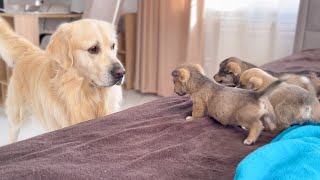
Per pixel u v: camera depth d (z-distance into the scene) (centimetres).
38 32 306
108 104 158
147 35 353
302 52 242
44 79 155
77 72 148
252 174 61
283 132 85
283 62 200
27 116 185
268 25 300
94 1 310
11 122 190
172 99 127
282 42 301
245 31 310
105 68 150
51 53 150
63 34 150
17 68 178
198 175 70
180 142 87
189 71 101
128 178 67
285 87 92
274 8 295
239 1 307
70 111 146
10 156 78
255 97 89
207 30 330
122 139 86
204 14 320
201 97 99
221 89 96
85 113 150
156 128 94
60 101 148
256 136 87
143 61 360
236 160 77
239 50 319
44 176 66
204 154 79
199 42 326
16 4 349
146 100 346
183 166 73
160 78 354
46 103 153
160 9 337
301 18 280
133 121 102
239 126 97
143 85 366
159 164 73
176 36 339
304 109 87
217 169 73
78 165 71
